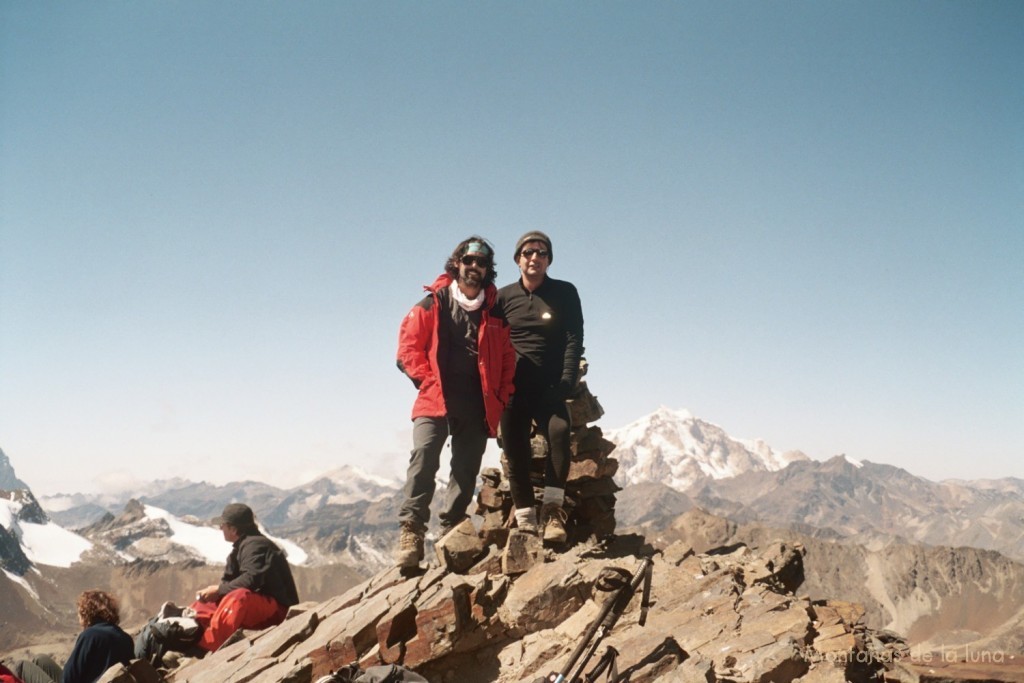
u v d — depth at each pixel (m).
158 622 9.95
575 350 9.22
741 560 8.59
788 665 5.79
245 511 11.02
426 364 8.80
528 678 6.65
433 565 8.71
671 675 5.74
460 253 8.87
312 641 7.82
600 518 9.64
